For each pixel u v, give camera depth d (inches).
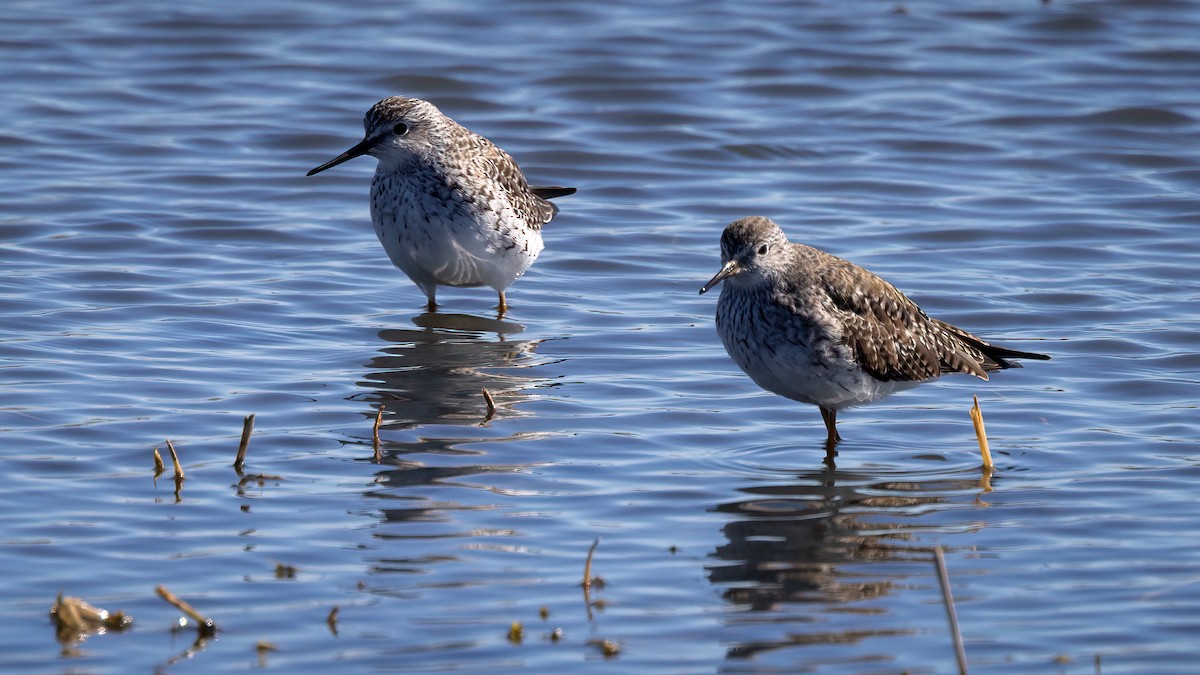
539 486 484.1
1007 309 676.1
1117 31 1105.4
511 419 544.7
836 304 510.6
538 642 380.8
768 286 510.6
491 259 665.6
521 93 996.6
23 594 399.9
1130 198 837.2
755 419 554.3
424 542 438.9
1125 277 719.7
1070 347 629.6
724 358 620.7
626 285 719.7
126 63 1029.2
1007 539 447.5
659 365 611.8
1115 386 585.9
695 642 382.6
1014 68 1046.4
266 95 988.6
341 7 1150.3
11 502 456.4
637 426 542.0
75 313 645.9
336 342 631.2
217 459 496.7
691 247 770.2
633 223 807.1
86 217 777.6
